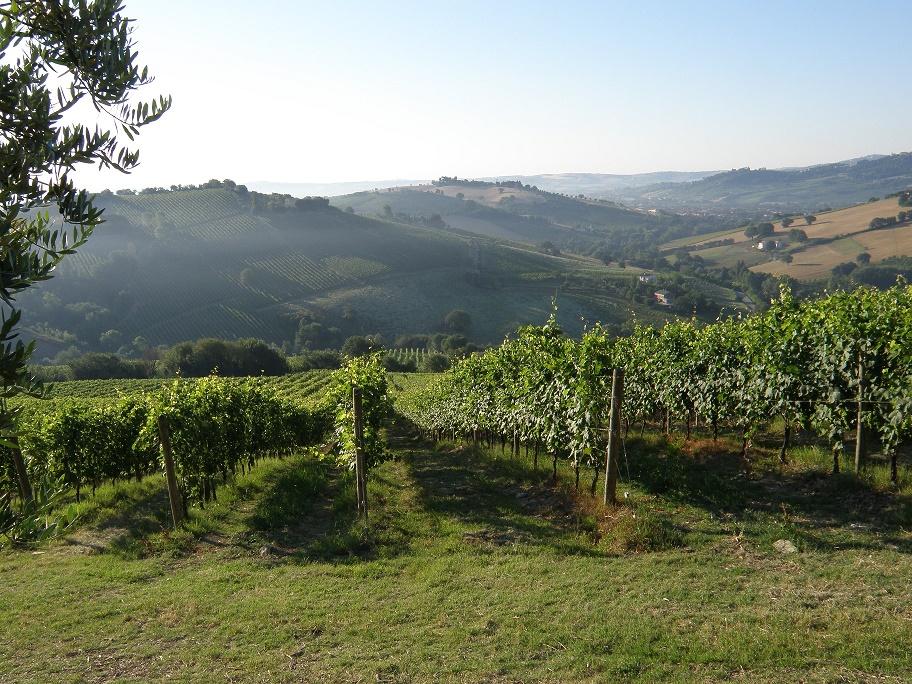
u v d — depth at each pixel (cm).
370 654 650
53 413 1689
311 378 6378
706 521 947
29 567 1099
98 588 960
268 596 864
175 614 823
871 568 696
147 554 1135
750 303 12762
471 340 11375
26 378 314
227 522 1292
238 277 13688
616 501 1085
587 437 1145
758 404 1140
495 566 902
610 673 546
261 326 11881
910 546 736
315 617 768
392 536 1105
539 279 15312
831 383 1003
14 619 846
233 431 1716
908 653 514
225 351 8138
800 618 602
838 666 511
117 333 10819
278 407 2200
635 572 796
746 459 1154
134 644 741
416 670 602
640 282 14912
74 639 770
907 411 862
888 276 11831
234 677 631
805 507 922
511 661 596
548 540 988
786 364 1073
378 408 1616
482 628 680
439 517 1191
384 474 1684
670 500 1055
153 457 1878
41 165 330
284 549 1118
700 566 792
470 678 573
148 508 1422
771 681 502
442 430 2473
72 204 344
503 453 1698
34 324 10550
